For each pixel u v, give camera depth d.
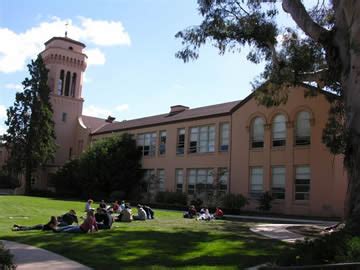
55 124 71.25
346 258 8.59
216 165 44.50
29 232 18.30
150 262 11.79
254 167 40.41
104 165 54.25
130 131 57.50
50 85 72.56
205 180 45.78
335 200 33.62
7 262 7.65
